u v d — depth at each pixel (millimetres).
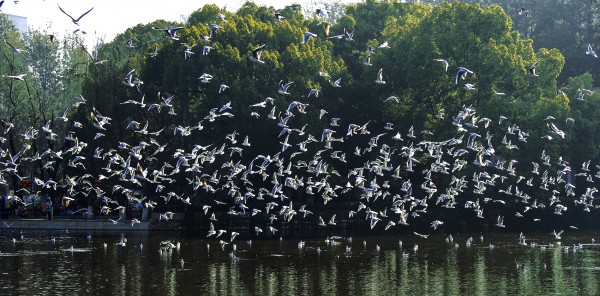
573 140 99750
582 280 55562
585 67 132750
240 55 98125
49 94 130750
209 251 70750
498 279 56125
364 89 100250
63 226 91625
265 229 91062
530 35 142000
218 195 96375
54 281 55625
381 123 100625
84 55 119688
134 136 96750
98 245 75562
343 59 110000
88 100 96812
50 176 97312
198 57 95812
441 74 95688
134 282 55156
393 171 94750
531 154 92875
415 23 101938
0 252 70375
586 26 134750
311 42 102250
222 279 56219
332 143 99312
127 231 89312
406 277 57031
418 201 74312
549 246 75125
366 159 99688
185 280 55812
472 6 96875
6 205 99812
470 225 93625
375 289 52844
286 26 102000
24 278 56844
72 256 67625
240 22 101188
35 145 102500
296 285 54094
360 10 116000
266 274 58250
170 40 98438
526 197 78812
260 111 91000
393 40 101188
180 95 96625
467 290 52406
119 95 96812
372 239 81438
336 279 56281
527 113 95375
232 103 91188
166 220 89750
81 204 97750
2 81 113000
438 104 97500
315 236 84438
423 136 93562
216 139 94312
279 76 95188
